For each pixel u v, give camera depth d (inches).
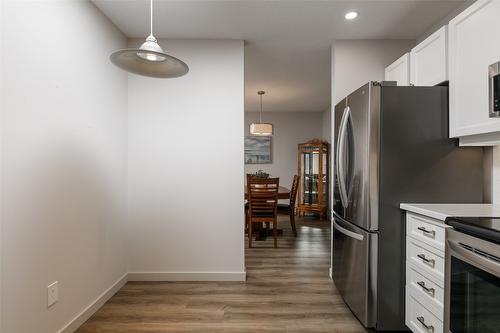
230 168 111.0
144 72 64.2
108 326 78.7
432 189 74.0
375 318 74.4
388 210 73.9
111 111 97.3
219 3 86.4
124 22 97.9
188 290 102.1
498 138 60.6
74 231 76.4
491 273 43.0
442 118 73.9
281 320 82.3
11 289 56.0
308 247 158.1
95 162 87.0
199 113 110.8
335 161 101.5
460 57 67.2
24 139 59.1
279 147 280.4
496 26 57.0
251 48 120.7
